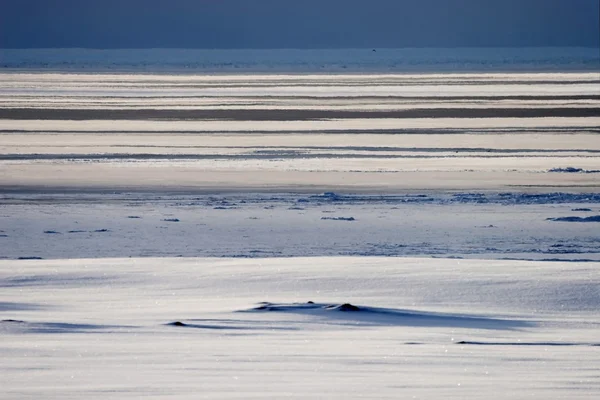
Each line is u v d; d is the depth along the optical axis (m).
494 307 44.19
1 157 154.88
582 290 47.22
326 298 45.88
